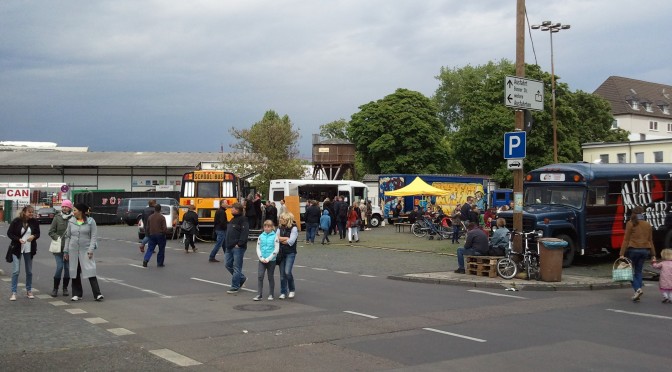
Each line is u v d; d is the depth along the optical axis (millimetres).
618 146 57469
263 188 53031
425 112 60219
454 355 7746
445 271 16969
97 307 11195
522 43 16266
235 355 7680
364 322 9883
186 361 7344
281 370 6992
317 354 7754
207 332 9047
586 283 14391
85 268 11797
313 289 13742
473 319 10227
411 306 11500
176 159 74312
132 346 8109
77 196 49750
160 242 18109
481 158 54625
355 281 15219
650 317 10547
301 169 54688
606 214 19266
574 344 8391
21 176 71312
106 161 72375
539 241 14977
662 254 12516
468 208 27391
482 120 53438
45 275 16109
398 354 7777
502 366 7227
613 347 8227
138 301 11906
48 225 48156
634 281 12547
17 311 10711
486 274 15547
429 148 59906
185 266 18328
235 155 55562
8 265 18516
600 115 66375
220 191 29328
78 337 8617
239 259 13148
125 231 36562
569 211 18703
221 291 13352
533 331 9266
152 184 72062
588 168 19297
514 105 15602
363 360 7457
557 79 52938
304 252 23203
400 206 41750
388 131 59812
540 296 13055
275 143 54500
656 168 20797
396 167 59062
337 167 50969
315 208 26984
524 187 20406
